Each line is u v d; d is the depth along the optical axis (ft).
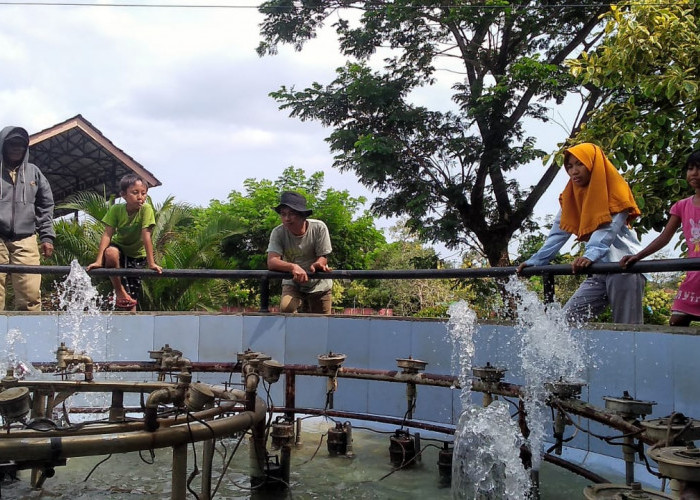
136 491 9.65
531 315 12.14
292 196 16.62
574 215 12.92
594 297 13.35
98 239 42.06
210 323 16.19
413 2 46.57
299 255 17.02
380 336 15.20
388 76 52.01
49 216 18.49
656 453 6.18
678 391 10.55
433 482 10.66
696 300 12.18
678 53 21.83
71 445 6.59
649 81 21.56
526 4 47.52
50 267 15.57
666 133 21.85
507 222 51.90
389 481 10.68
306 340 15.87
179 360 12.70
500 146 47.91
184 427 7.36
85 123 56.70
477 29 48.55
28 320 15.53
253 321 16.12
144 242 16.46
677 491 5.90
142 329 16.06
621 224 12.36
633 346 11.21
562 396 9.75
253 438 10.24
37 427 7.98
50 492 9.55
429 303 64.23
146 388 10.02
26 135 17.46
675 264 10.30
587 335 11.84
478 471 10.06
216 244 44.29
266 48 55.26
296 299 17.31
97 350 15.81
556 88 44.47
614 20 23.26
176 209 47.75
